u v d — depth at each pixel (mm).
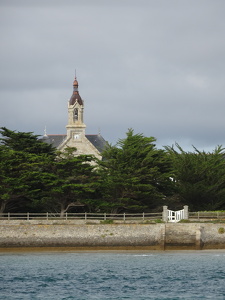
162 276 69688
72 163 101000
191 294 60281
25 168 98875
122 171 101500
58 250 89875
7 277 69562
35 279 68312
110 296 59469
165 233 89812
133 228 90188
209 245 89750
